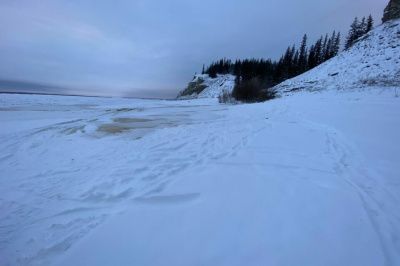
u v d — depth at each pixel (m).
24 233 2.78
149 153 5.19
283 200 2.97
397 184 3.28
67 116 12.08
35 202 3.45
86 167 4.62
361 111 8.41
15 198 3.59
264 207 2.84
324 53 50.16
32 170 4.61
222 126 8.07
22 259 2.37
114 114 12.58
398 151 4.42
